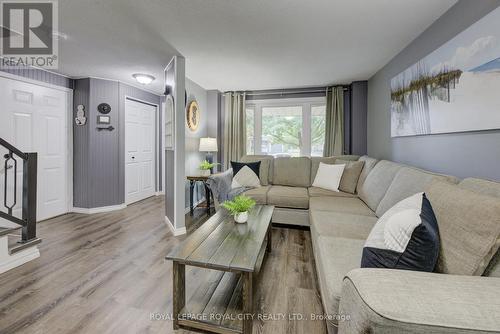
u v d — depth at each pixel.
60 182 3.65
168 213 3.25
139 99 4.50
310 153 4.42
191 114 3.87
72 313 1.51
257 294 1.73
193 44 2.52
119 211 3.93
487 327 0.61
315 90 4.30
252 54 2.79
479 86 1.53
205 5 1.82
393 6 1.83
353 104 3.98
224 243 1.54
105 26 2.14
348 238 1.67
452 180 1.42
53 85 3.48
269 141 4.59
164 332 1.38
